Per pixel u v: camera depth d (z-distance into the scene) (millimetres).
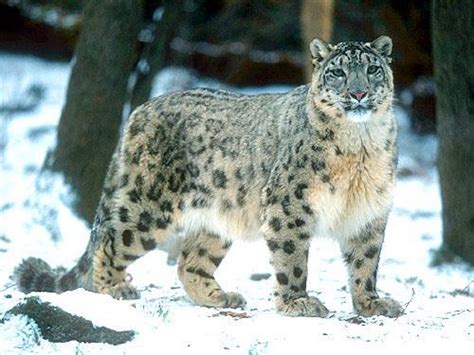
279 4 30203
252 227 12328
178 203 12727
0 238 16453
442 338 10102
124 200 12719
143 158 12727
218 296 12492
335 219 11758
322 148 11516
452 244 17438
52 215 17547
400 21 29094
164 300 12453
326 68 11539
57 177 18250
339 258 16828
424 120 29422
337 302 12695
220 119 12547
